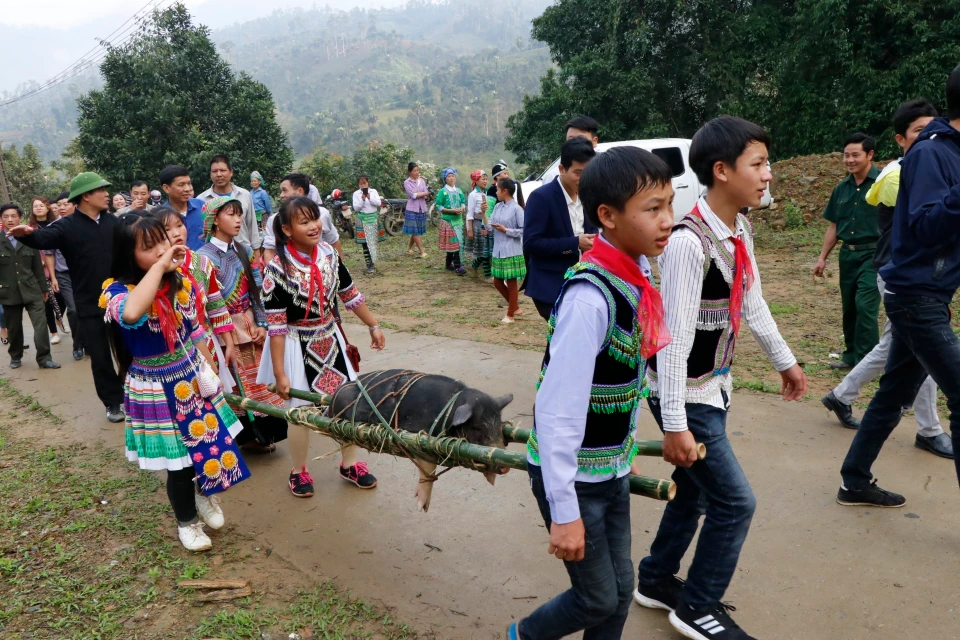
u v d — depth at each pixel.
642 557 3.19
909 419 4.48
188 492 3.43
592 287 1.83
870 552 3.10
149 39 25.47
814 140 17.98
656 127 19.47
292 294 3.66
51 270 7.47
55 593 3.15
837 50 16.97
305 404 3.81
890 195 4.16
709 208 2.29
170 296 3.24
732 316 2.30
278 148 27.23
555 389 1.83
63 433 5.30
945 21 16.08
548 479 1.82
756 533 3.30
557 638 2.19
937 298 2.90
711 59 19.97
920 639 2.55
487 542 3.42
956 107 2.80
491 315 8.38
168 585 3.19
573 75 20.70
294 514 3.81
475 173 11.23
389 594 3.03
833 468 3.90
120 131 24.83
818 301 7.94
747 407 4.82
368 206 12.16
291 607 2.97
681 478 2.59
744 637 2.46
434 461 2.63
